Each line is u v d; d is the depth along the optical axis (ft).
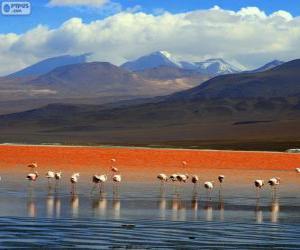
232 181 312.91
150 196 228.84
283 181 323.98
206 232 142.51
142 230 142.82
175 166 416.67
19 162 415.85
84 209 182.29
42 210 176.76
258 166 428.97
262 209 195.83
